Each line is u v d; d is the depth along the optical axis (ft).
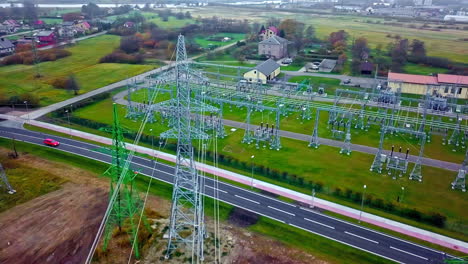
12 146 242.99
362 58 458.91
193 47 527.81
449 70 418.51
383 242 155.22
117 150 152.66
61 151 236.22
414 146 241.55
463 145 242.78
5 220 166.81
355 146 241.55
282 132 264.31
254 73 371.56
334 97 325.21
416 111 291.17
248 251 149.69
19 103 320.29
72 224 164.55
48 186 194.39
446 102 305.12
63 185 195.62
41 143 247.91
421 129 254.88
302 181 199.93
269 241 155.74
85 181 200.03
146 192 191.11
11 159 224.53
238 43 551.18
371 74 410.31
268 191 192.44
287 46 525.34
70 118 291.38
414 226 165.07
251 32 626.64
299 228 163.73
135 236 147.74
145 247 152.25
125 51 512.22
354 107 308.19
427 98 285.02
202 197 186.50
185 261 145.07
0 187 191.72
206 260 144.56
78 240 155.12
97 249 150.20
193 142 246.68
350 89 359.87
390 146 241.35
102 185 196.24
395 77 353.31
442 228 163.32
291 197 187.11
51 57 473.26
